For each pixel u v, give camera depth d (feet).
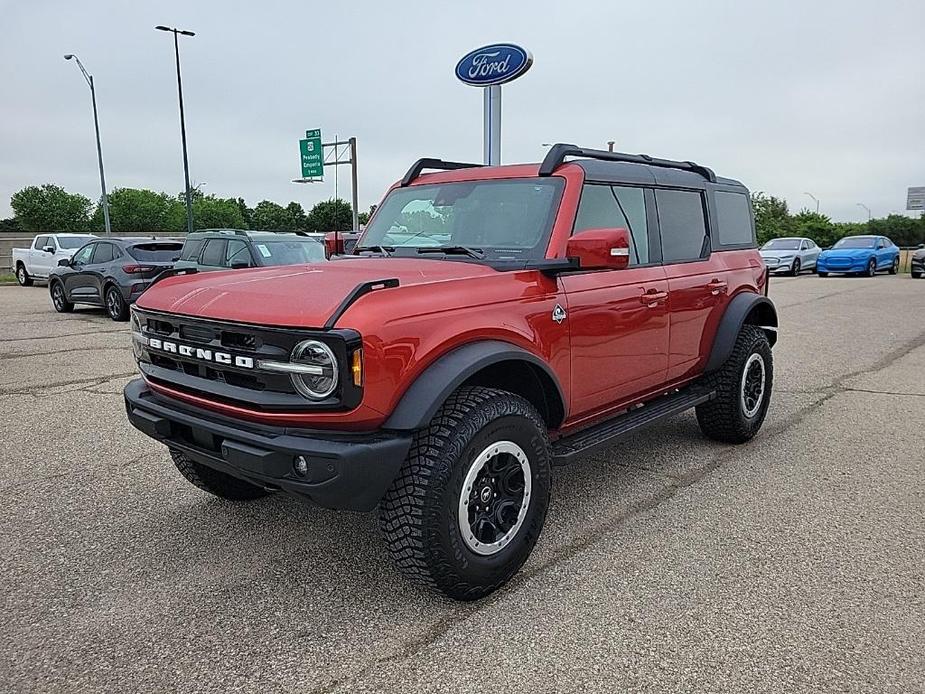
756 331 18.06
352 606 10.46
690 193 16.52
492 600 10.59
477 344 10.50
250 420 9.92
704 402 16.80
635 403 14.97
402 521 9.80
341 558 12.01
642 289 14.02
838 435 19.04
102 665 9.08
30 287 76.74
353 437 9.41
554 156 13.24
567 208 12.64
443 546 9.84
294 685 8.65
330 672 8.90
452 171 15.06
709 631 9.66
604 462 16.92
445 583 10.07
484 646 9.40
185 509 14.12
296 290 10.24
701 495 14.73
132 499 14.65
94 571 11.59
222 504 14.35
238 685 8.66
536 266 11.82
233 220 286.25
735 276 17.49
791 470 16.26
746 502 14.33
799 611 10.16
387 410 9.48
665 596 10.62
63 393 24.16
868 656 9.06
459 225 13.64
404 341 9.55
